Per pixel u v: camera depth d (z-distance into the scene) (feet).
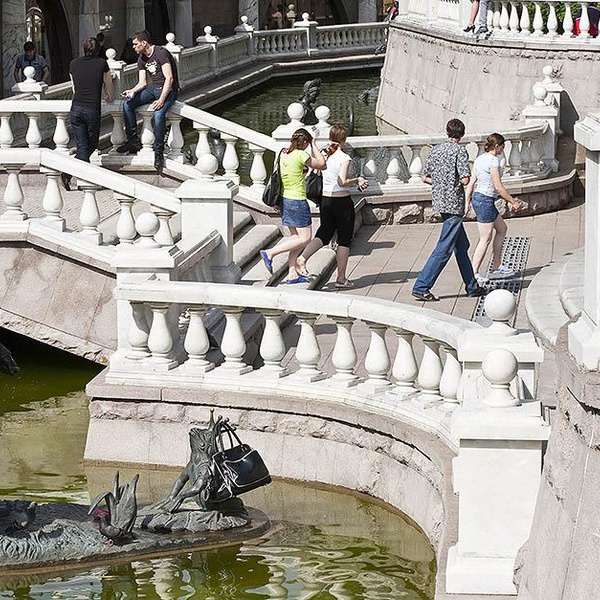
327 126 114.11
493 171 92.79
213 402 69.36
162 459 70.33
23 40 199.41
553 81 162.09
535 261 103.35
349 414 66.23
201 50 241.76
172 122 117.39
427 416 63.46
